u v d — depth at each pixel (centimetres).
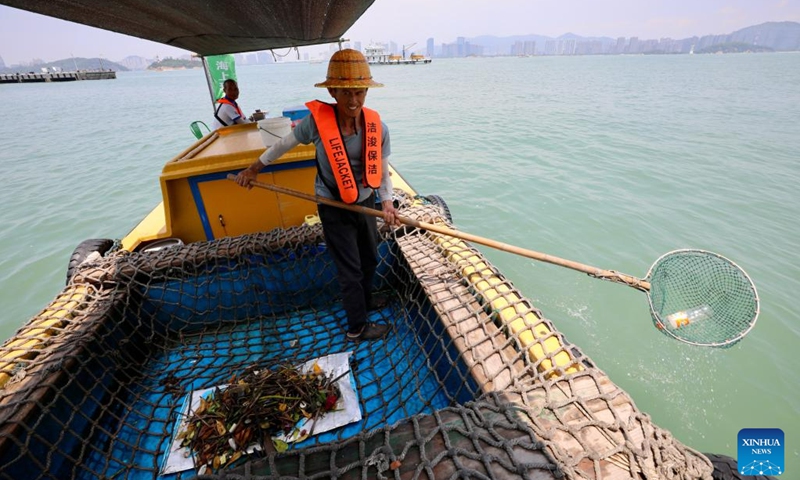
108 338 249
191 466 196
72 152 1280
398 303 320
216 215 314
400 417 225
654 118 1605
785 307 454
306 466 141
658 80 4106
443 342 230
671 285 216
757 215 673
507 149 1127
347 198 219
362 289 260
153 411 234
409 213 332
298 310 321
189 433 209
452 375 228
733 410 333
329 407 222
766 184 807
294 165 306
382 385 246
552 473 132
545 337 194
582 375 172
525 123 1521
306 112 409
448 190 810
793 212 681
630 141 1192
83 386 217
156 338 292
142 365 272
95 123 1941
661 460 136
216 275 296
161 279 289
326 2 276
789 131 1305
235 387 221
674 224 645
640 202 730
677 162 965
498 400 161
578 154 1056
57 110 2675
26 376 194
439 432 148
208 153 309
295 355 268
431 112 1850
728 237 603
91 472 193
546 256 232
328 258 310
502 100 2305
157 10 210
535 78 4556
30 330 225
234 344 290
